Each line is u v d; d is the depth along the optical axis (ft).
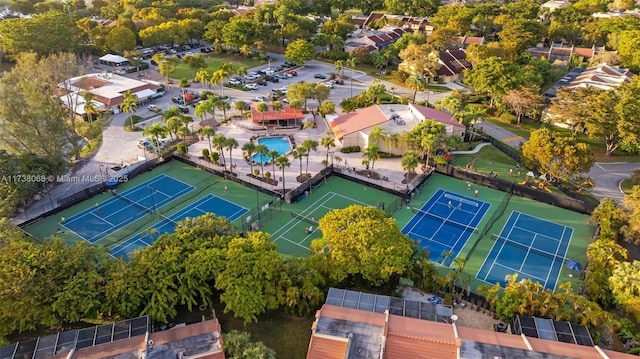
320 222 238.07
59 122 324.19
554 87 494.59
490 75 442.50
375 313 190.39
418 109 407.44
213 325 183.32
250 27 639.76
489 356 167.94
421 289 225.76
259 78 557.33
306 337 197.88
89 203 306.35
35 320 188.24
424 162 360.07
